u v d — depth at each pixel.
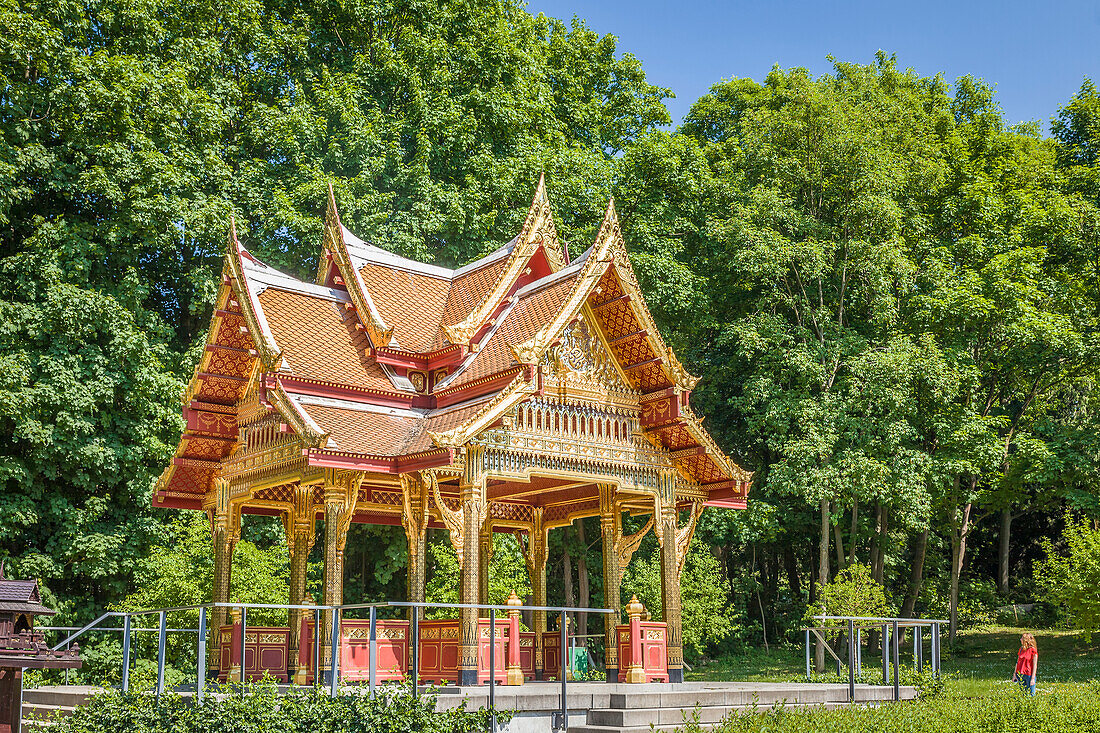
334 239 24.03
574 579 46.75
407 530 20.56
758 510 39.62
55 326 30.75
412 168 36.53
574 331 21.59
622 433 21.98
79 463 31.27
